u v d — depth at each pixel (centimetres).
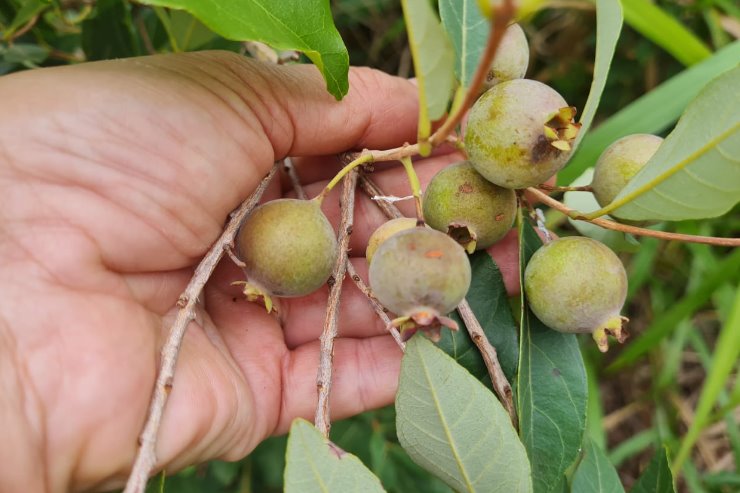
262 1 18
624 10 30
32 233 18
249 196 21
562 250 19
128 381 18
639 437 35
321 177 26
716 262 33
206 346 21
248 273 19
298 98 22
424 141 16
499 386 19
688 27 37
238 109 21
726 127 16
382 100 24
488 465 17
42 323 18
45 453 17
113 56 25
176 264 21
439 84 15
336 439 29
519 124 17
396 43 40
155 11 26
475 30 20
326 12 19
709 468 36
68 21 26
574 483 20
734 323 28
